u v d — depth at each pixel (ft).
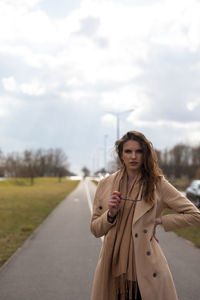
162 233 33.32
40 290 16.20
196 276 18.06
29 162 209.46
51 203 72.90
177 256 22.90
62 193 113.91
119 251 7.31
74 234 33.22
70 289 16.33
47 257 23.16
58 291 16.05
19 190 134.51
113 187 7.72
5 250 25.75
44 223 41.63
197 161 215.10
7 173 315.37
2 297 15.30
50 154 409.69
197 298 14.83
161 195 7.52
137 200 7.20
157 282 6.96
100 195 7.96
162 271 7.09
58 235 32.65
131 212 7.32
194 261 21.40
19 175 209.97
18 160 255.09
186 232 33.76
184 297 14.97
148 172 7.42
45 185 194.39
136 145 7.49
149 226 7.18
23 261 22.00
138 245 7.02
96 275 7.47
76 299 14.97
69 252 24.75
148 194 7.17
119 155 7.90
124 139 7.69
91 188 156.25
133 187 7.52
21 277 18.38
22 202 74.79
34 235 32.73
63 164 393.50
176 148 224.33
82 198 89.71
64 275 18.70
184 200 7.39
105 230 7.35
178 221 7.17
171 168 212.23
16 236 32.37
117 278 7.35
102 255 7.47
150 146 7.52
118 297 7.34
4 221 43.80
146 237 7.08
